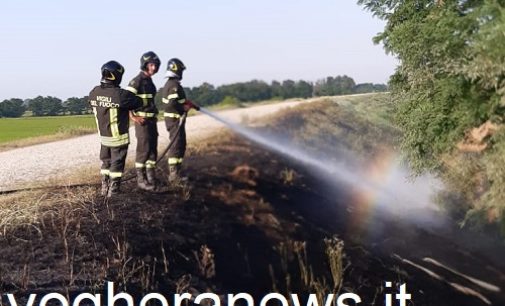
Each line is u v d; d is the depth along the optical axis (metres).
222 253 7.11
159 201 7.60
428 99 7.61
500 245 9.20
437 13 6.80
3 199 6.94
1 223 5.95
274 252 7.74
